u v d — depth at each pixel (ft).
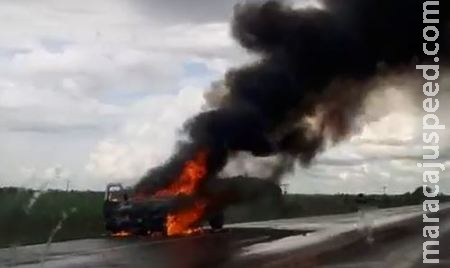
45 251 69.41
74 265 57.77
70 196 140.36
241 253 69.00
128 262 60.29
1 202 107.76
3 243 78.48
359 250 74.38
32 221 104.73
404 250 74.54
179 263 60.03
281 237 91.04
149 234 96.12
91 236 92.94
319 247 76.95
